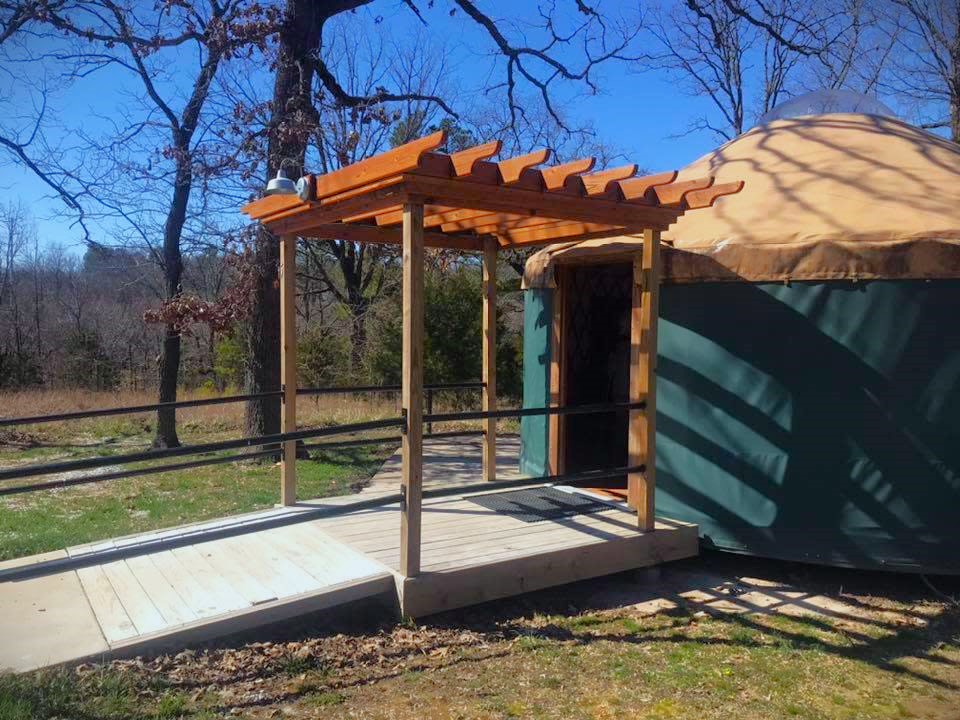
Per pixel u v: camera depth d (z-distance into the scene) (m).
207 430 13.06
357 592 4.29
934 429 5.17
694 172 7.14
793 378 5.38
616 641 4.32
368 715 3.35
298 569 4.57
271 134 10.43
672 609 4.89
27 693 3.18
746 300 5.52
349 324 18.11
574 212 4.70
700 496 5.71
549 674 3.85
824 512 5.34
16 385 21.75
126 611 3.99
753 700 3.63
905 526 5.21
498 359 15.23
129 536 5.25
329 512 4.13
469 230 6.63
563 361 6.95
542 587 4.77
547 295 7.05
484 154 3.72
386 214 5.50
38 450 11.04
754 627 4.60
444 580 4.41
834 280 5.26
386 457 10.13
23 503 7.47
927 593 5.29
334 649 4.01
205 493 7.89
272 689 3.55
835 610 4.94
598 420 7.95
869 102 7.35
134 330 26.11
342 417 13.55
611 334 7.99
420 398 4.32
